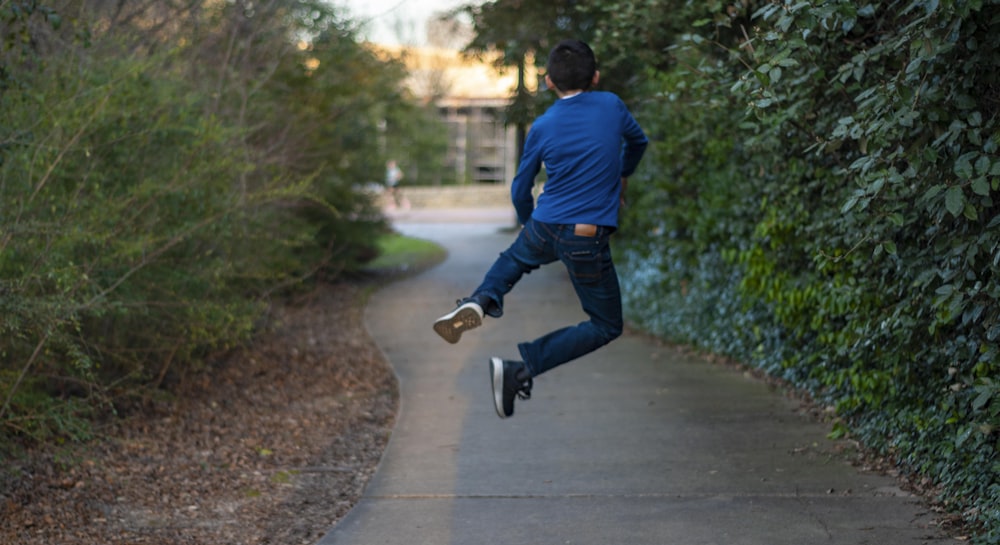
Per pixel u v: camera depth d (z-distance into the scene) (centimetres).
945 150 493
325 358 1023
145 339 779
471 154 4619
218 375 901
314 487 624
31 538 503
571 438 708
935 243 530
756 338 905
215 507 578
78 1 732
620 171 498
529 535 516
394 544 509
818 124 651
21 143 587
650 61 905
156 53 785
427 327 1254
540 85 1271
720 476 602
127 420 732
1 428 588
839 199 662
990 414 476
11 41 601
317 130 1375
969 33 452
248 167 770
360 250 1720
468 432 737
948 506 518
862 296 605
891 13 554
